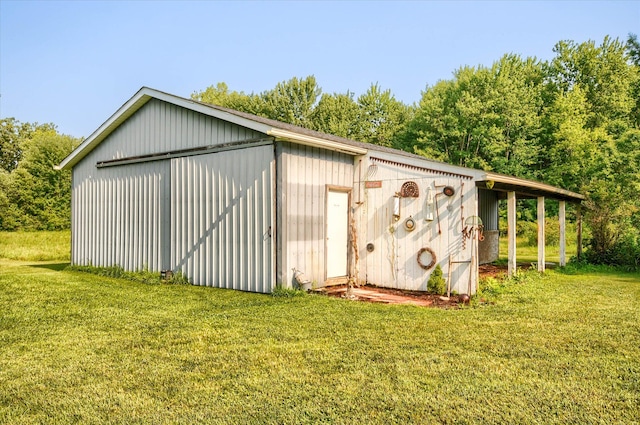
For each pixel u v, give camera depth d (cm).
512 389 359
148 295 818
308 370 405
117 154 1171
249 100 3522
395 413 317
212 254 938
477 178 798
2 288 903
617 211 1380
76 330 560
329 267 945
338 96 3556
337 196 968
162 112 1058
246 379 385
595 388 361
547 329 546
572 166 2084
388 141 3647
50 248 1945
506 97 2720
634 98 2673
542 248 1148
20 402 345
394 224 923
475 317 616
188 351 467
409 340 497
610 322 584
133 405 337
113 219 1177
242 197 885
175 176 1021
